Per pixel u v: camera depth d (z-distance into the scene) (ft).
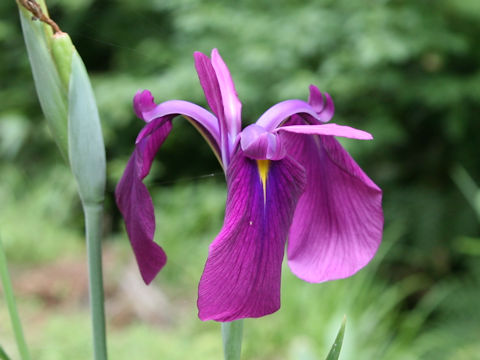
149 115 1.55
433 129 6.95
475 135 6.68
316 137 1.63
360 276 4.88
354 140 5.82
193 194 6.84
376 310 4.78
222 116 1.51
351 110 6.55
